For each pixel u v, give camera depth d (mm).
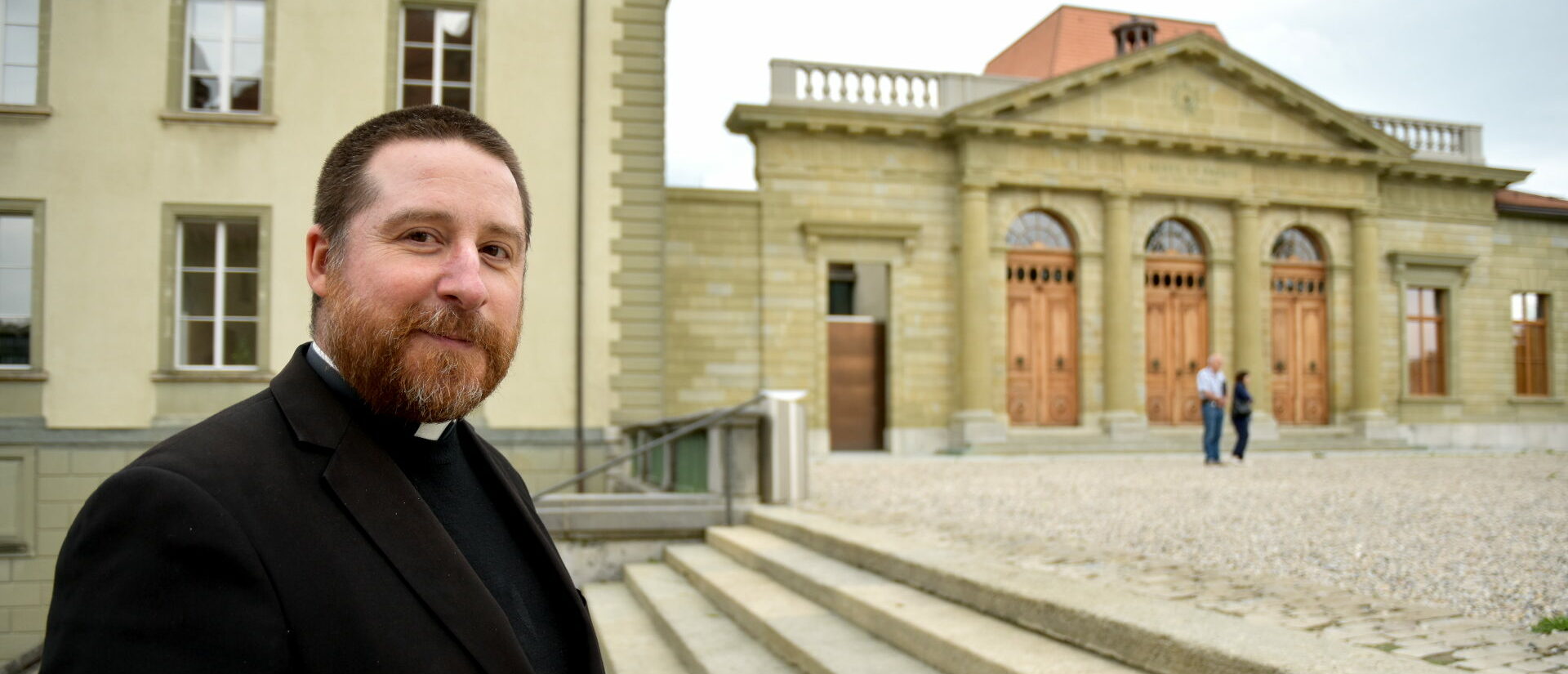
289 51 14719
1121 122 23672
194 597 1083
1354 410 25500
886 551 6098
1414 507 8406
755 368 21406
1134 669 3738
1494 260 27672
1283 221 25281
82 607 1056
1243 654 3238
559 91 15188
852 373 22844
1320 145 25109
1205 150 24188
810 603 6098
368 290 1359
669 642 6367
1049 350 23438
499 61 15078
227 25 14852
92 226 14320
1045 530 7570
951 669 4312
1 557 13805
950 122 22406
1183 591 4914
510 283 1488
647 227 15203
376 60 14828
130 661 1034
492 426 14641
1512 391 27500
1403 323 26469
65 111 14414
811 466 17109
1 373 14000
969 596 5066
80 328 14180
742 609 6160
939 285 22719
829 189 22172
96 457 14039
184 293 14609
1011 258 23422
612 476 14672
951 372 22641
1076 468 15781
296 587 1157
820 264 22016
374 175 1406
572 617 1526
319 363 1421
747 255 21641
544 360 14836
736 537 8523
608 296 15055
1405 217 26812
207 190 14508
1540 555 5672
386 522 1267
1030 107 23047
